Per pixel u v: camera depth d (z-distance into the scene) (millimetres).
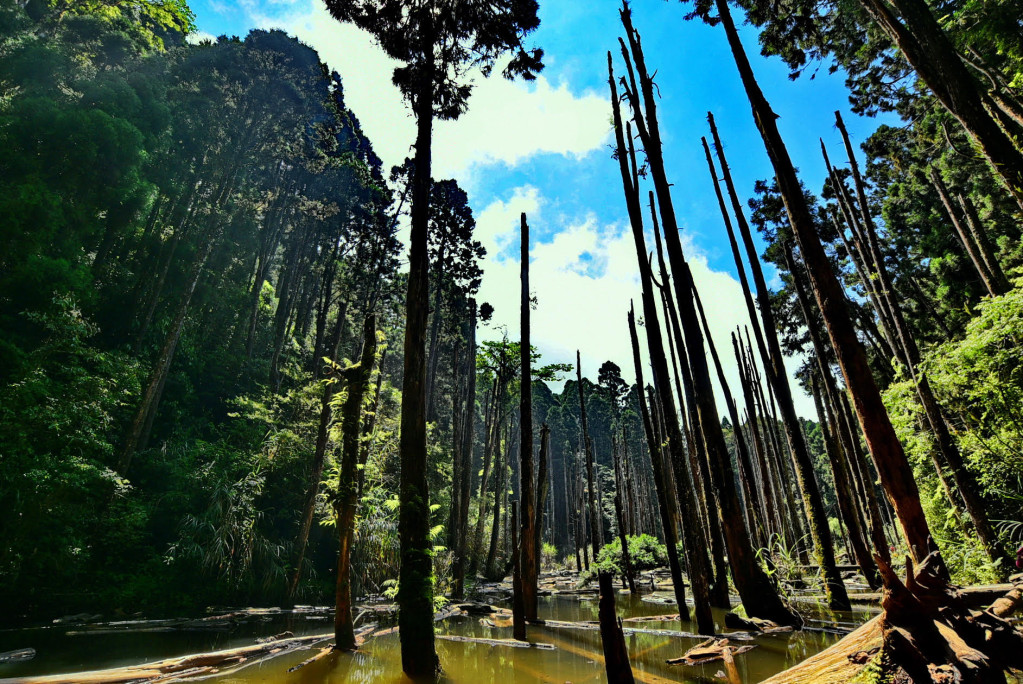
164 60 20141
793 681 3615
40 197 12047
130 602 11727
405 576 6402
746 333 21672
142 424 14336
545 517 53062
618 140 11258
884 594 3260
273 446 17266
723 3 7008
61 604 11008
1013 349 6238
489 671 6363
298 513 16781
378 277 27062
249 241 28156
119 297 16891
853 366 5168
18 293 11742
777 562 13570
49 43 15031
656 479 10852
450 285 30156
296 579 14359
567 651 7668
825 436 9805
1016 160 5316
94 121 13727
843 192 11812
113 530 11945
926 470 9828
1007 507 7281
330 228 30484
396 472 21438
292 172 29781
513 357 25156
